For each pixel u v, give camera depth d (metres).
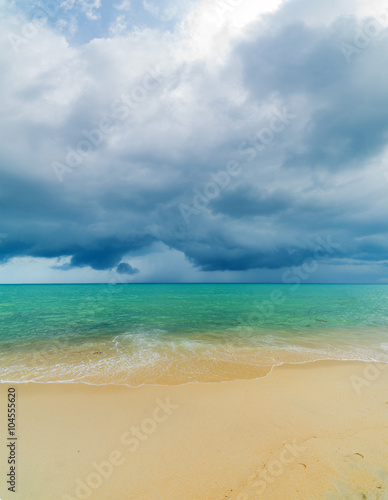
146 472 4.73
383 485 4.06
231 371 9.97
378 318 21.94
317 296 45.88
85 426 6.25
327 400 7.48
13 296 46.56
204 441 5.61
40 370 10.09
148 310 27.52
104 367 10.42
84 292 59.34
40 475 4.70
